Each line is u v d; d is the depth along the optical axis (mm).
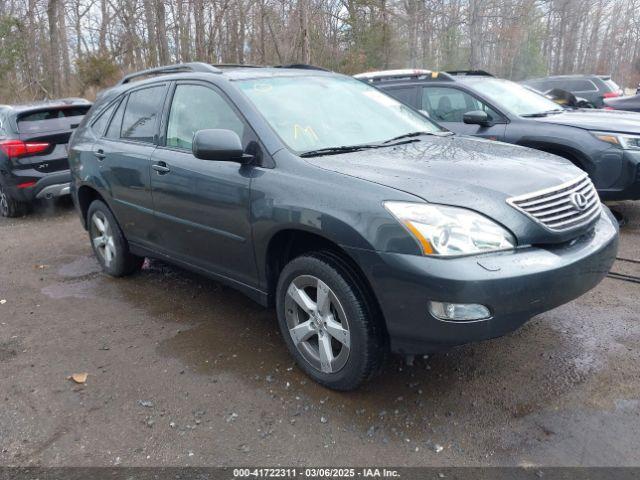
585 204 3092
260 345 3746
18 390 3305
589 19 39688
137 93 4668
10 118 7668
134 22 24094
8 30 22797
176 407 3080
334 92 4156
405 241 2652
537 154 3582
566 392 3057
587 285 2957
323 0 19703
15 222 7953
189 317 4246
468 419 2877
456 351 3537
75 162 5254
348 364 2992
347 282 2922
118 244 4969
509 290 2594
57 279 5270
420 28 24438
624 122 5852
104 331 4066
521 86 7422
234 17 19234
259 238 3334
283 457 2660
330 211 2906
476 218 2688
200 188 3705
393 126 4078
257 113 3559
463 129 6715
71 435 2877
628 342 3537
